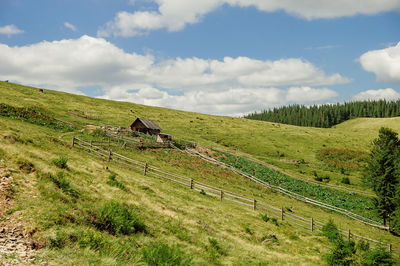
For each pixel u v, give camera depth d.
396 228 33.59
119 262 7.79
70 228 8.95
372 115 192.62
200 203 22.33
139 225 11.94
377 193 37.78
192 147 58.91
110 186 16.58
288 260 14.52
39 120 45.88
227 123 112.75
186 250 11.59
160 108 127.38
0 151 13.21
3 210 8.54
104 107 95.19
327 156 76.94
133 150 41.66
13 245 7.10
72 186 12.81
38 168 12.99
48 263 6.75
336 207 40.69
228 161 55.47
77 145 31.17
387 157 37.69
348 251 14.66
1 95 62.88
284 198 40.41
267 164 62.94
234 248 14.12
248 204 26.84
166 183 26.38
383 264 15.80
